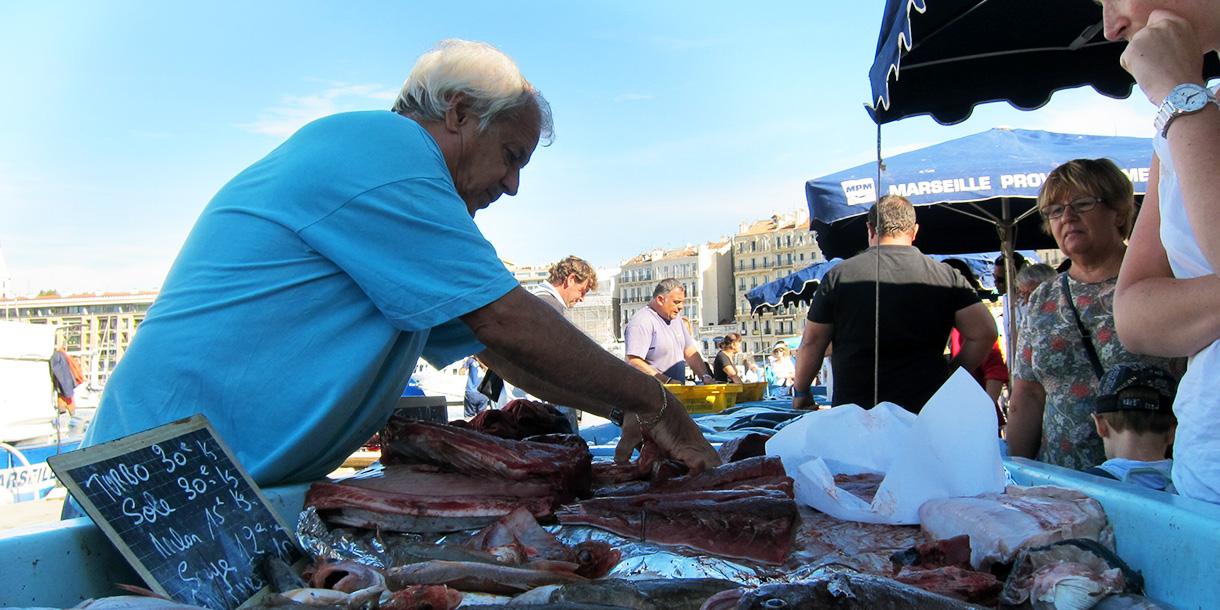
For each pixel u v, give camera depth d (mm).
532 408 3105
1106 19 2070
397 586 1728
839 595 1381
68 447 9391
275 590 1834
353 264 2107
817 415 2689
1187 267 1926
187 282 2188
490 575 1711
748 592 1397
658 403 2438
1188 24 1859
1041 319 3602
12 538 1548
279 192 2176
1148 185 2182
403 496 2168
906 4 3529
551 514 2184
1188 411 1923
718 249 133375
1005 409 7777
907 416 2648
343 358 2154
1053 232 3602
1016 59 4988
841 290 5066
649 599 1549
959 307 4961
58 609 1592
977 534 1846
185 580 1706
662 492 2344
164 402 2094
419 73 2432
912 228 5070
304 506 2195
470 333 2832
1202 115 1749
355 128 2199
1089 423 3430
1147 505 1766
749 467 2318
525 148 2535
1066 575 1601
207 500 1863
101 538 1705
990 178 7711
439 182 2174
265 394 2127
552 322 2166
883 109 4410
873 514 2131
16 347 10773
